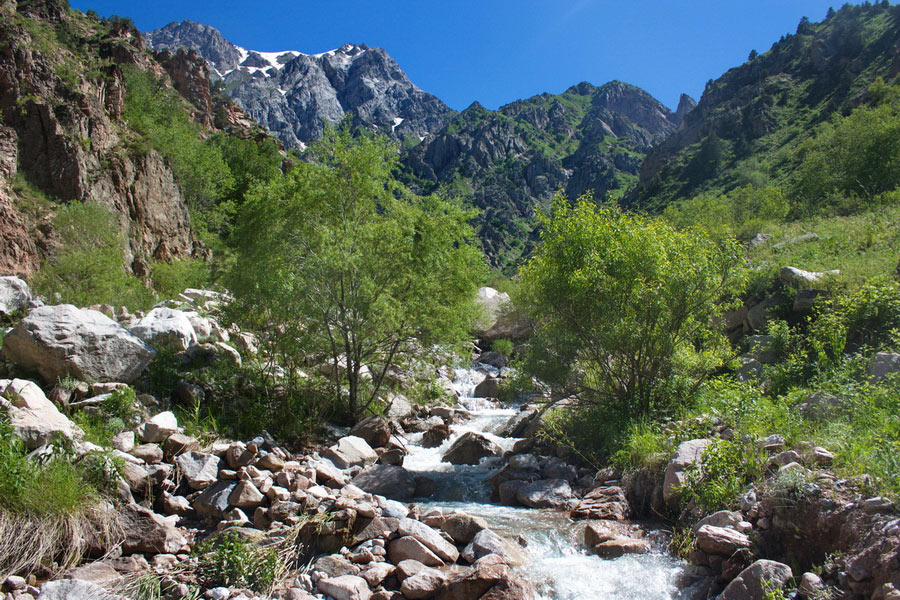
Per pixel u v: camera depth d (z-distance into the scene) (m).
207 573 5.88
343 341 12.97
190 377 10.76
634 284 10.77
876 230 16.34
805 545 5.48
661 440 8.80
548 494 8.80
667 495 7.54
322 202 13.26
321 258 11.72
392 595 5.72
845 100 85.12
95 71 27.03
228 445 9.07
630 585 5.87
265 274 11.35
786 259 15.81
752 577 5.18
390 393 15.32
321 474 8.72
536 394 12.46
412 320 12.70
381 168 13.66
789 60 116.75
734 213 33.56
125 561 5.99
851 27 105.38
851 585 4.66
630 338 10.56
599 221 11.44
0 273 16.70
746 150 90.19
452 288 13.70
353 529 6.85
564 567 6.29
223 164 39.19
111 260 18.20
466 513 7.99
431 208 13.89
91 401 8.80
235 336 13.48
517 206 170.25
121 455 7.48
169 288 21.70
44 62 22.81
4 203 18.02
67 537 5.93
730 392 8.99
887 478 5.41
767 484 6.33
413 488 9.31
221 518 7.18
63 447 6.96
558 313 11.72
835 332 10.55
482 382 19.36
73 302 15.80
